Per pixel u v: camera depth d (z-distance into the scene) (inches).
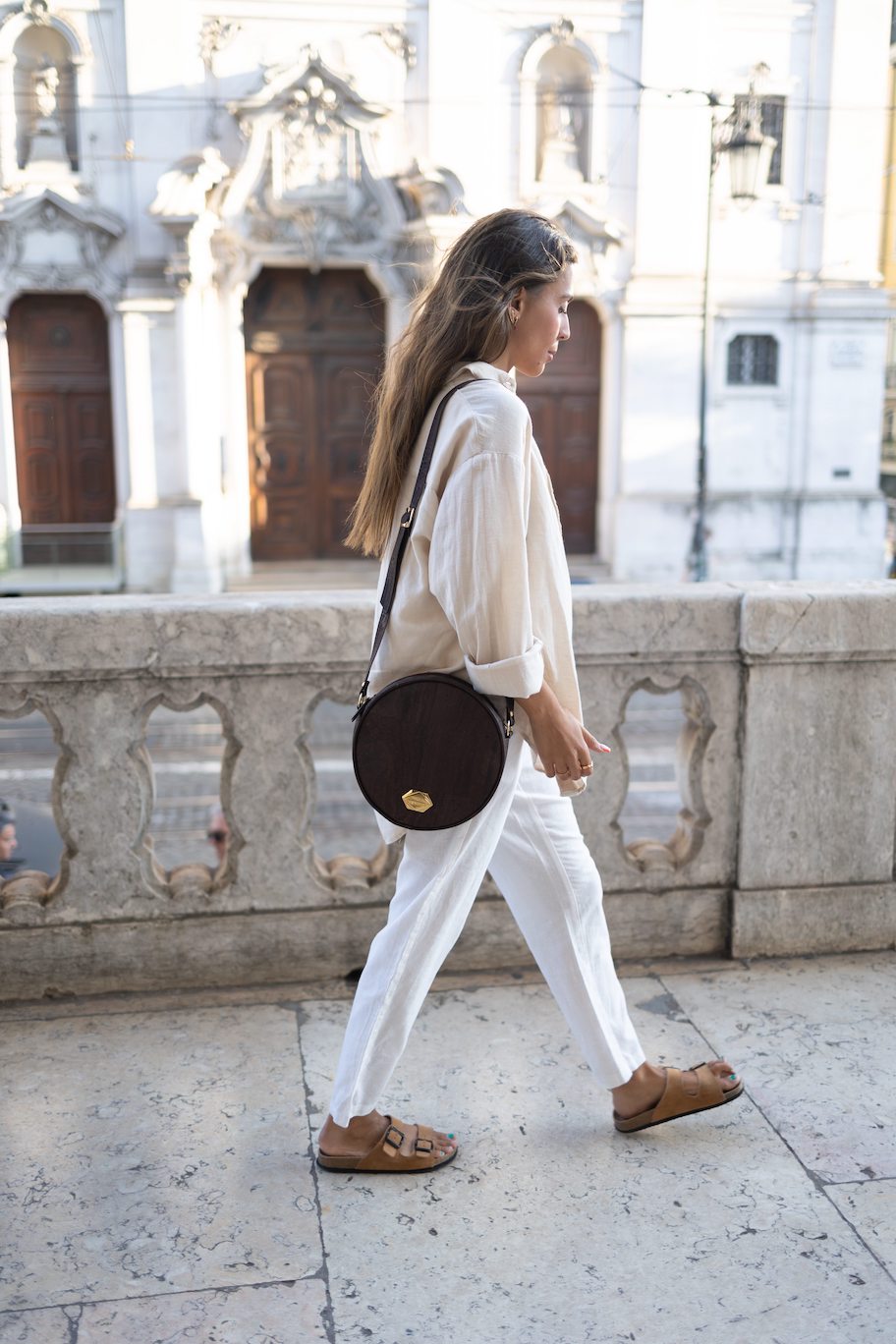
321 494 890.1
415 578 78.7
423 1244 81.2
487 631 74.2
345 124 807.7
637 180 849.5
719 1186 87.1
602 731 120.3
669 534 886.4
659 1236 81.8
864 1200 85.4
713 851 124.4
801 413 893.2
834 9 848.3
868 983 118.8
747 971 121.8
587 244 853.2
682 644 118.9
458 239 80.4
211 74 807.1
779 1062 103.6
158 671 112.6
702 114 845.2
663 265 860.0
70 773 114.3
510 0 814.5
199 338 811.4
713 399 882.1
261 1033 109.5
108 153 806.5
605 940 90.9
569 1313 74.8
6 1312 74.5
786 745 121.7
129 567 833.5
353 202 818.8
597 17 826.2
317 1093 99.3
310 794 117.9
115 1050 106.3
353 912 119.8
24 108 804.0
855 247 877.8
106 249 811.4
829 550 902.4
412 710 78.0
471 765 78.0
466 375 77.6
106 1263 79.0
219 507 838.5
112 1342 72.2
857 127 863.7
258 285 859.4
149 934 117.7
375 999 85.3
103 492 856.3
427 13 812.6
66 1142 92.6
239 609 112.6
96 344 842.8
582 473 904.9
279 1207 85.0
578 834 89.4
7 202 796.0
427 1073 102.1
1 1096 98.8
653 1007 113.8
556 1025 110.3
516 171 837.8
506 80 826.8
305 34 809.5
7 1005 116.0
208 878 119.6
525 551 74.0
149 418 823.7
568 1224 83.1
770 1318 74.2
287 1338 72.7
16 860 219.3
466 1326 73.7
